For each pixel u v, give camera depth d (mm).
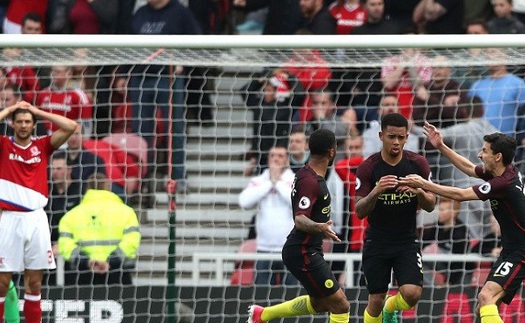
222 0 49188
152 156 43969
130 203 43781
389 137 32062
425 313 38125
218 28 49156
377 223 33188
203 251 45562
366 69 42531
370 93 41906
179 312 38156
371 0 46531
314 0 47938
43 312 38094
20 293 38531
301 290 38250
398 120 31984
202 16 49031
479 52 36781
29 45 35594
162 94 44250
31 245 34844
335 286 32938
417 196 32250
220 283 39750
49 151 35375
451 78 40688
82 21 48438
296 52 37250
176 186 39094
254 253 40656
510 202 32719
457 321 38031
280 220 40875
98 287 38250
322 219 32719
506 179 32500
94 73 44375
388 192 32469
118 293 38219
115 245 39812
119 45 35688
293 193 32562
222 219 46125
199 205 45719
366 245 33625
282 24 48406
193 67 45969
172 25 47094
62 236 39688
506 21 46125
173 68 38969
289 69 42531
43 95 43656
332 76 44469
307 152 42219
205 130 48531
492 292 32812
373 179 32812
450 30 47250
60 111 43406
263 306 38281
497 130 41281
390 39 35500
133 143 43312
